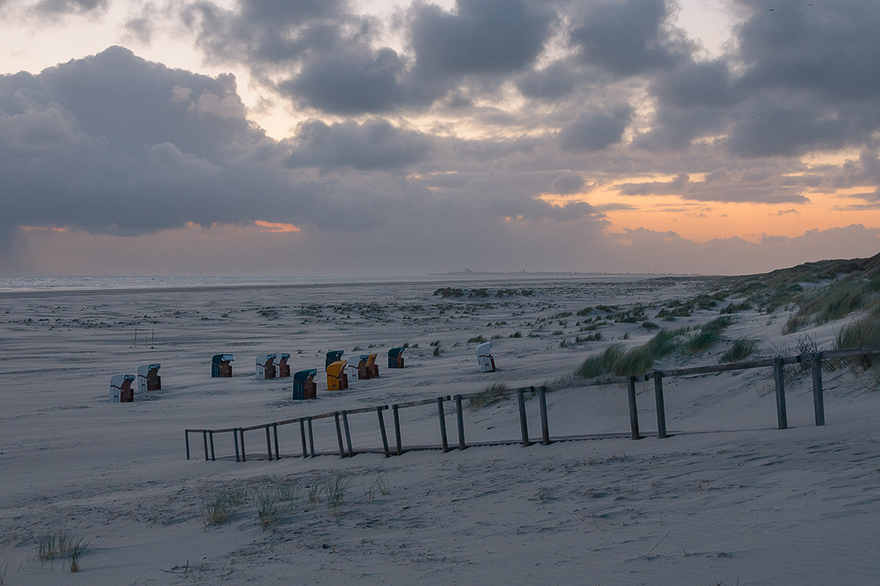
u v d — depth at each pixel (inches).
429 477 366.3
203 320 2933.1
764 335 740.0
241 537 281.1
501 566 181.8
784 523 174.9
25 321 2731.3
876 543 149.3
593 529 204.7
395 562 204.2
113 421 926.4
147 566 251.0
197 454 716.0
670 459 293.3
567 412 582.2
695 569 152.9
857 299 680.4
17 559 297.6
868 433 265.6
